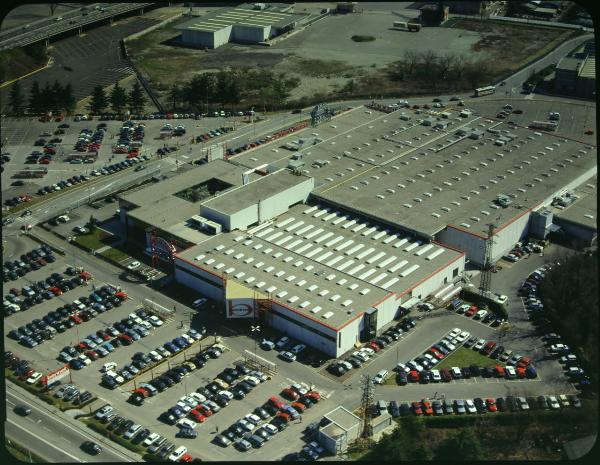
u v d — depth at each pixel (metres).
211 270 161.25
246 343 150.25
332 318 146.88
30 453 125.19
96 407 135.75
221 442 127.62
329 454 125.12
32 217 193.12
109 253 178.50
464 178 195.12
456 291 163.25
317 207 185.38
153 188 191.50
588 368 142.88
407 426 130.12
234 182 192.75
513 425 130.88
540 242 180.75
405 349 148.50
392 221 175.75
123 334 151.88
